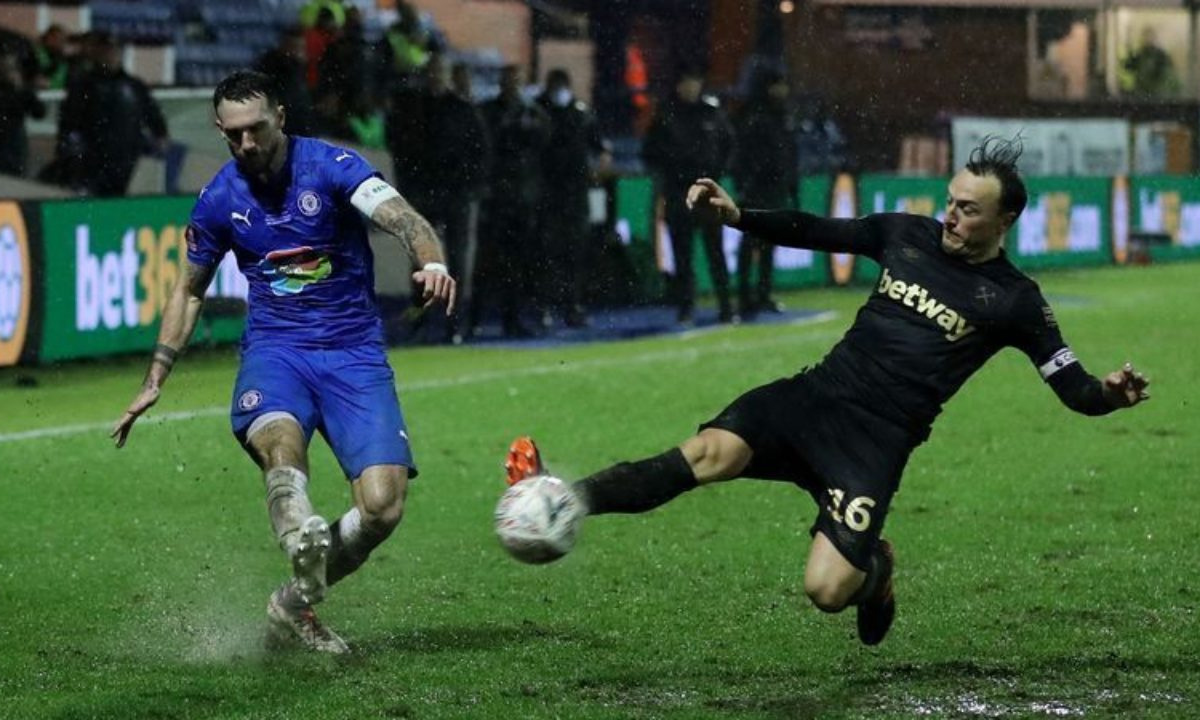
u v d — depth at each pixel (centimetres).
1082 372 1280
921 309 1305
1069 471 2398
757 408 1313
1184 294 4959
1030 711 1280
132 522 2073
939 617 1609
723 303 4291
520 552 1189
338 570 1425
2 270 3159
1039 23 6259
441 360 3594
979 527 2048
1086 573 1802
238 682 1359
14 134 3769
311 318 1426
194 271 1445
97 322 3347
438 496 2250
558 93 4053
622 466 1281
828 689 1348
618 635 1545
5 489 2259
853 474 1294
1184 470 2405
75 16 4794
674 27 5459
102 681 1370
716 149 4228
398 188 3844
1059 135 6066
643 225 4466
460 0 5362
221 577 1802
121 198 3381
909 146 5906
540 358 3628
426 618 1616
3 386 3083
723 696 1332
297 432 1379
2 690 1346
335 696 1314
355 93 3938
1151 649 1478
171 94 3966
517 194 3962
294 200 1405
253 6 5362
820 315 4459
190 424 2756
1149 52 6531
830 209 4984
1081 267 5853
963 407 2962
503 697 1316
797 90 5706
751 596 1711
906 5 5894
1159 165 6469
